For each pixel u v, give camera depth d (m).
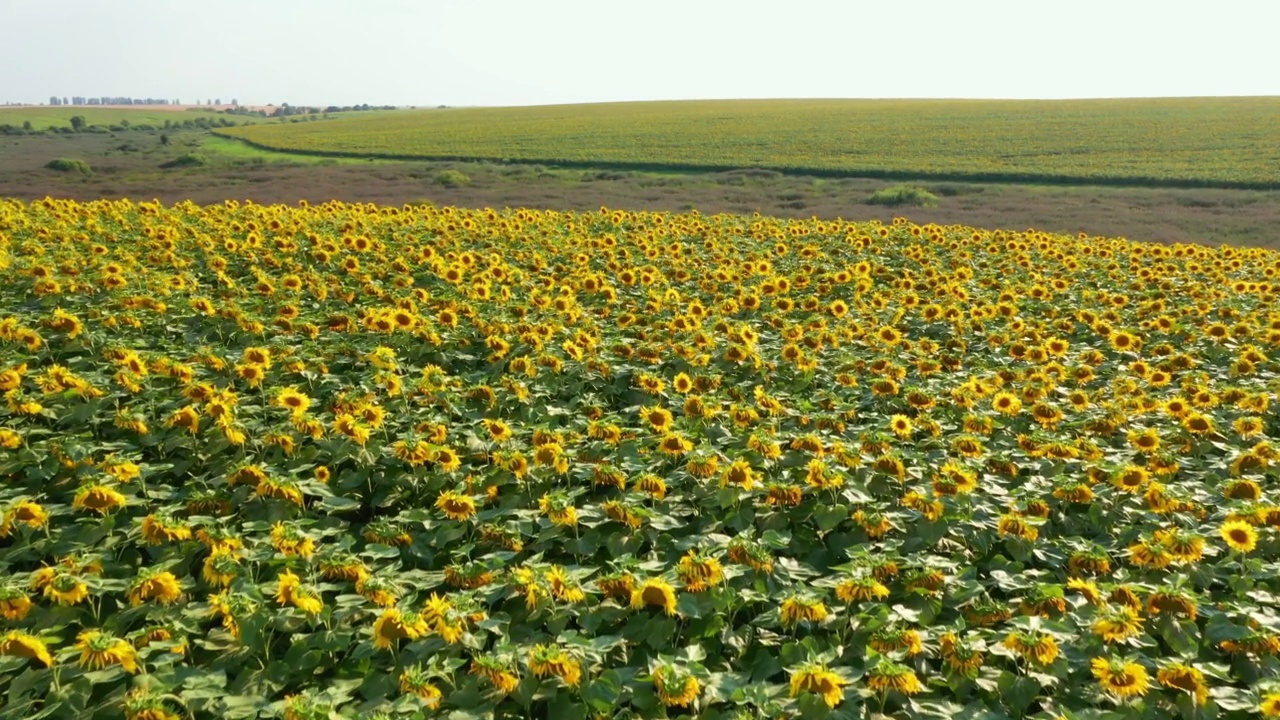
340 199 39.06
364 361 10.48
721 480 7.21
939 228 23.38
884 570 6.10
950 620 5.99
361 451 7.89
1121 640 5.50
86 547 6.38
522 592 5.84
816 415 9.12
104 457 7.86
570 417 9.29
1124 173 47.31
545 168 55.50
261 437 8.26
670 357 11.13
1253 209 36.62
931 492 7.23
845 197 41.34
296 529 6.19
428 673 5.02
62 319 10.22
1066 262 18.86
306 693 4.77
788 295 15.60
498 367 10.52
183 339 11.32
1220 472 8.52
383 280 15.05
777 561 6.40
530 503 7.34
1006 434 9.20
